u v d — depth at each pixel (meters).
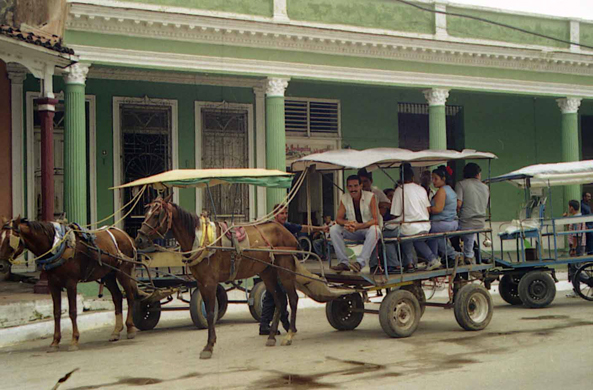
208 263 9.02
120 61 15.05
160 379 7.65
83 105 14.69
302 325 11.69
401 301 9.91
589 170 12.84
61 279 9.77
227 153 19.20
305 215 21.00
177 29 15.52
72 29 14.52
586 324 10.73
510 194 23.78
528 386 6.85
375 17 18.12
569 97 21.20
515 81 20.22
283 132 16.91
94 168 17.52
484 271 11.36
